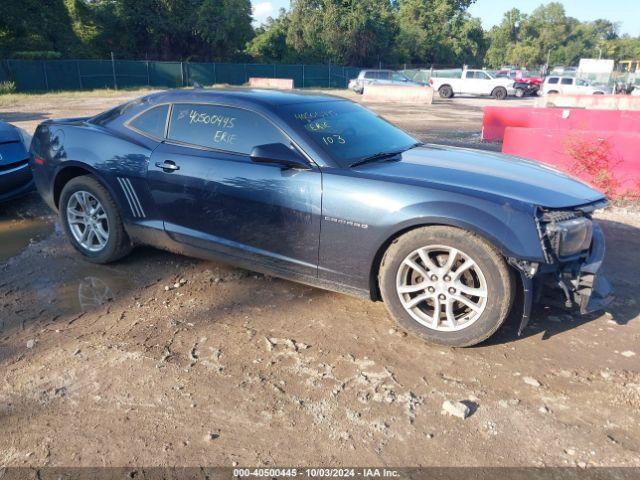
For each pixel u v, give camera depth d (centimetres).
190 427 259
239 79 4256
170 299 396
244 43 5503
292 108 386
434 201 313
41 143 478
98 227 454
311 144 357
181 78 3959
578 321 365
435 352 327
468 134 1373
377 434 256
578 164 720
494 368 310
